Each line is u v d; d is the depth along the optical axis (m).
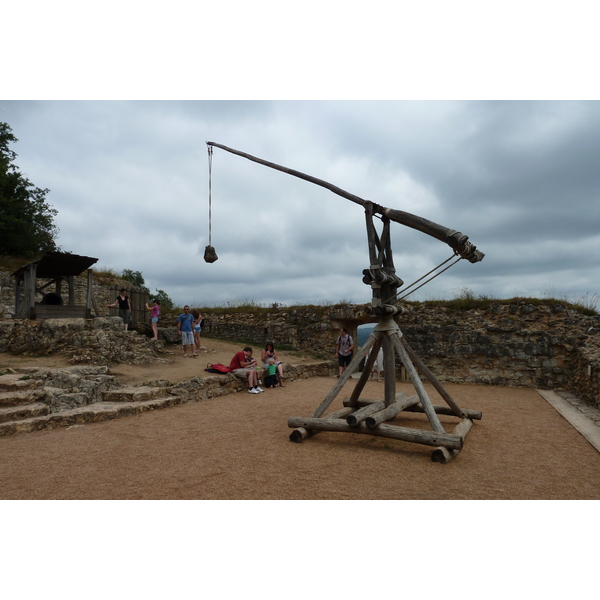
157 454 5.54
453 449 5.49
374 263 6.65
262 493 4.33
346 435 6.66
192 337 13.84
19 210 29.16
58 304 14.26
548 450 6.00
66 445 5.88
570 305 13.12
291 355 16.06
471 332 13.35
